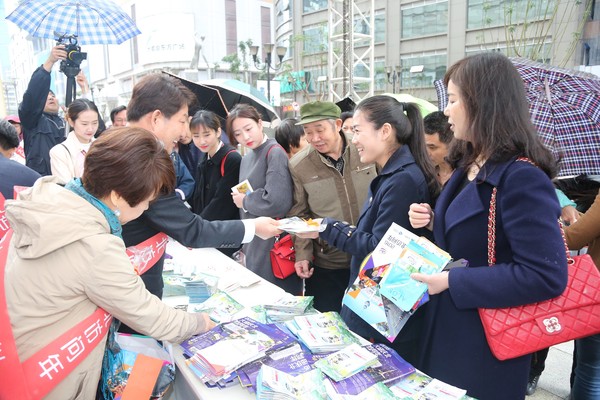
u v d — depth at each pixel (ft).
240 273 6.78
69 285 3.17
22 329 3.12
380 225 4.82
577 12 35.32
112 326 3.69
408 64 69.21
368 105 5.01
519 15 43.60
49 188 3.30
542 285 3.32
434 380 3.72
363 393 3.41
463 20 61.57
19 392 3.04
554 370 8.30
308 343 4.15
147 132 3.62
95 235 3.26
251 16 136.87
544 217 3.35
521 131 3.52
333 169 7.29
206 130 9.54
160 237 4.72
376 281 4.23
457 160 4.31
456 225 3.91
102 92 108.58
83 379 3.38
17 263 3.23
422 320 5.02
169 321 3.81
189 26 123.75
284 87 70.59
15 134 8.00
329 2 29.76
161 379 3.85
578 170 5.77
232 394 3.71
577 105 5.94
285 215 7.97
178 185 10.68
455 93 3.78
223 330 4.34
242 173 8.84
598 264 5.78
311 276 7.88
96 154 3.35
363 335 5.27
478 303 3.59
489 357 3.87
